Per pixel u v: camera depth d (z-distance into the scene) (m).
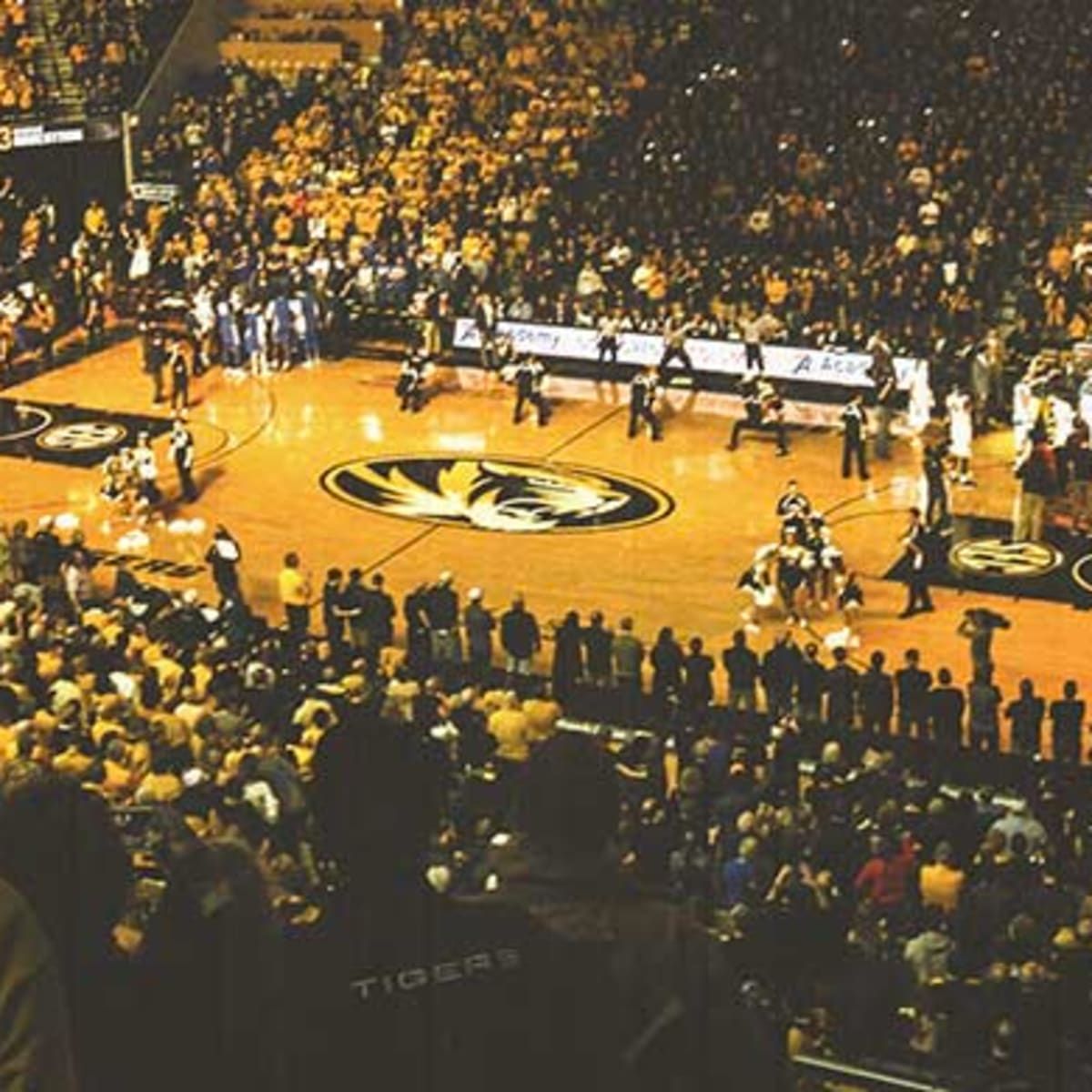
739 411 43.81
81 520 38.12
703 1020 3.92
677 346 44.38
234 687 24.39
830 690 28.41
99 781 18.97
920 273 45.59
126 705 22.08
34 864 4.30
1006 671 31.30
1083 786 26.38
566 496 39.09
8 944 3.73
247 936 4.17
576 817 4.11
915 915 18.36
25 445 42.12
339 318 48.44
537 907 4.06
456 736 21.94
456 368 47.00
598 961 3.98
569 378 46.09
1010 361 43.28
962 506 38.03
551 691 29.86
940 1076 11.40
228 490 39.59
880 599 34.03
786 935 12.91
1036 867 18.75
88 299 49.00
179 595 31.94
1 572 32.88
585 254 48.62
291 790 18.58
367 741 4.07
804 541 33.12
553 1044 3.93
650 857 17.23
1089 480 36.75
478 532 37.34
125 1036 4.20
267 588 35.09
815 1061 7.98
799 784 22.89
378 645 29.50
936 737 27.88
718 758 23.69
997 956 16.28
